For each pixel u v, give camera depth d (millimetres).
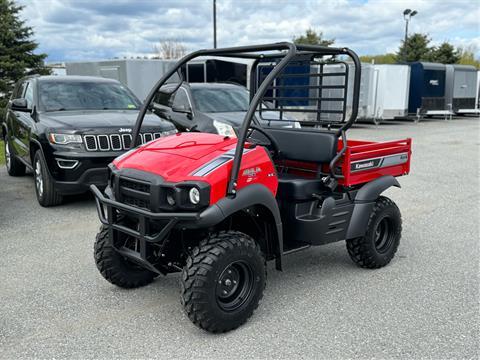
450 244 5367
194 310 3236
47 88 7414
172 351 3205
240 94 9461
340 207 4176
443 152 12547
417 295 4074
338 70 14578
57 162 6168
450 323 3604
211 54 3883
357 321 3617
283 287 4219
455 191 7992
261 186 3480
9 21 15961
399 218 4684
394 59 42125
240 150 3232
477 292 4141
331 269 4633
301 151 4203
